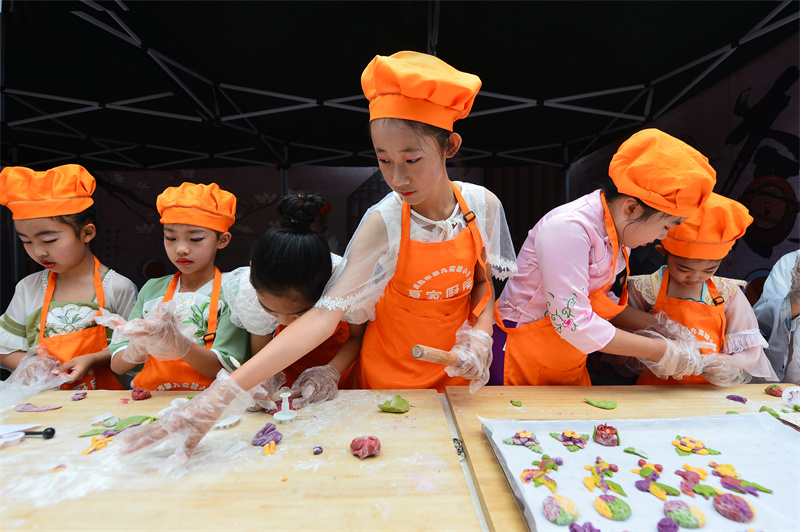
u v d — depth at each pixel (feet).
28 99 10.82
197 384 4.72
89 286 5.64
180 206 4.77
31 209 4.94
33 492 2.52
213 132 13.16
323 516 2.31
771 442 3.21
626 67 9.91
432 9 8.48
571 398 4.16
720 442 3.21
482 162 15.46
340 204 15.90
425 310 4.37
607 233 4.15
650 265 12.28
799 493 2.56
